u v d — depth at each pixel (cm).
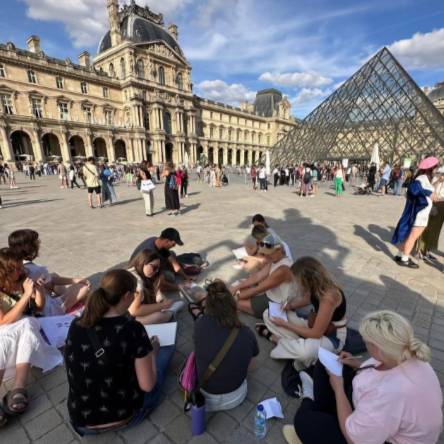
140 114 5650
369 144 3541
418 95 3192
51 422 241
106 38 6388
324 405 208
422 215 538
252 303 381
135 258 364
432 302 434
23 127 4394
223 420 241
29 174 3459
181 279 493
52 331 305
